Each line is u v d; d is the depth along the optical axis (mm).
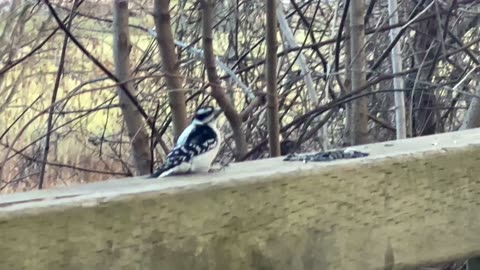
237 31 5508
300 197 1419
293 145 5184
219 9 5734
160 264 1292
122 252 1253
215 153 1816
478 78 4836
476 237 1624
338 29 5188
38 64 5371
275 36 3918
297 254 1424
